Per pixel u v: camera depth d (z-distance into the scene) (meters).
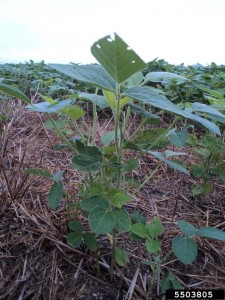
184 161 1.55
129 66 0.58
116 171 0.88
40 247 0.94
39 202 1.14
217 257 0.95
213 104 1.18
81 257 0.91
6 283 0.83
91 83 0.67
